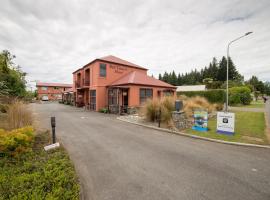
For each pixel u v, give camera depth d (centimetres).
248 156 460
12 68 1334
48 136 602
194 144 575
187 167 386
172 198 265
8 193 240
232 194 278
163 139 639
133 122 998
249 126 838
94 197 266
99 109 1755
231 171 366
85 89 2239
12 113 584
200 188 296
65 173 300
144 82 1702
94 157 443
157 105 973
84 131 765
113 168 377
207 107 1272
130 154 470
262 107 2002
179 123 808
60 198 231
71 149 506
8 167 328
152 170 369
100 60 1809
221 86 4994
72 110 1866
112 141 603
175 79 8225
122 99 1675
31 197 223
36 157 386
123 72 2070
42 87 5503
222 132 712
